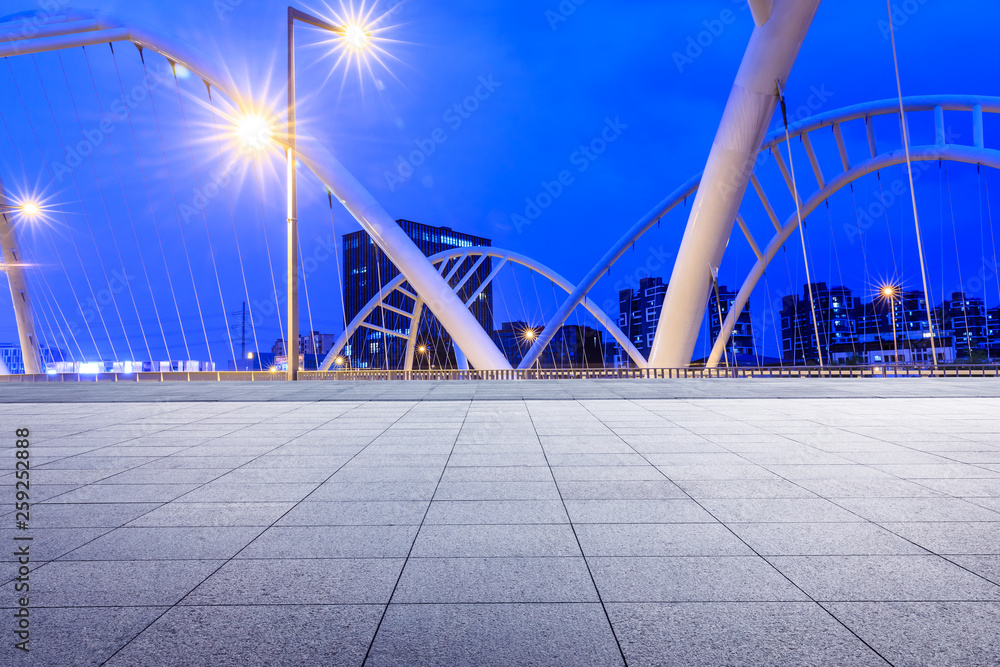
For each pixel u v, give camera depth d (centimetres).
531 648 274
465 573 368
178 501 557
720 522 470
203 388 2119
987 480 610
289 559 397
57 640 284
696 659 262
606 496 560
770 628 290
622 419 1172
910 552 396
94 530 466
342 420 1198
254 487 613
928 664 255
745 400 1550
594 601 325
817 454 767
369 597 333
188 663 263
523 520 484
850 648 270
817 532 441
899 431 967
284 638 285
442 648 274
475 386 2155
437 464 731
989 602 317
